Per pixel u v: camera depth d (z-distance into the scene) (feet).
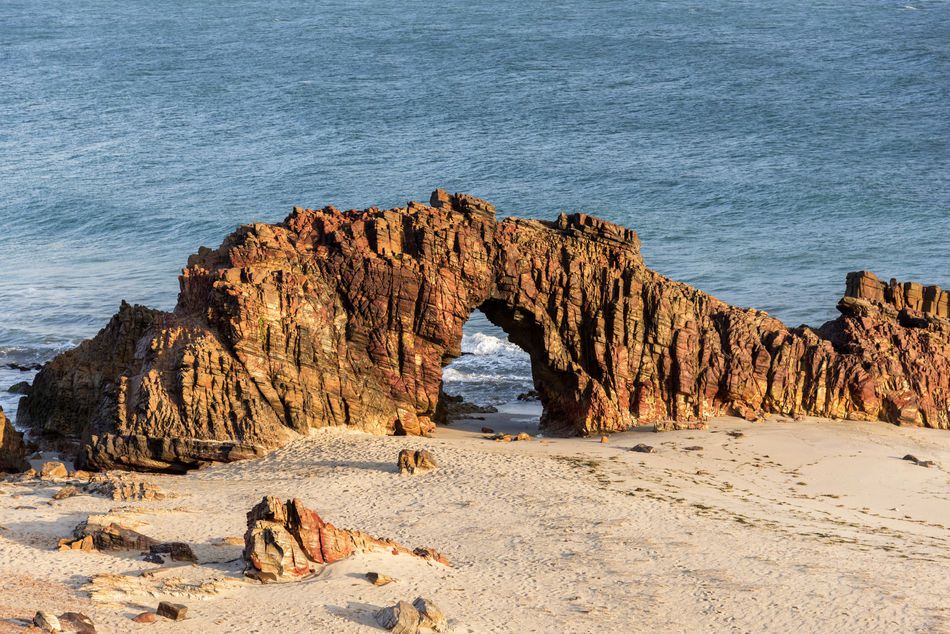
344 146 609.42
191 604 135.54
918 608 140.97
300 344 228.22
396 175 546.26
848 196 485.56
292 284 231.91
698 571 153.89
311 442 222.48
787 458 224.12
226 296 225.97
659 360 251.19
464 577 150.71
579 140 600.39
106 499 182.91
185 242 471.62
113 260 452.76
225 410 220.23
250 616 132.67
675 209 481.05
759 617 138.72
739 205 482.28
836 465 219.61
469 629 132.36
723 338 256.52
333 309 236.02
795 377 254.88
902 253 413.59
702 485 201.67
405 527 172.86
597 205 488.44
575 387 248.11
